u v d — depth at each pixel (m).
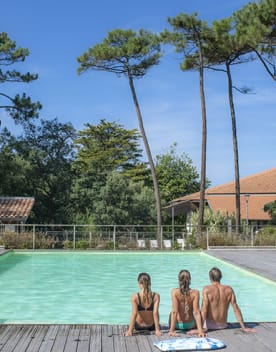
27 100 37.03
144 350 7.32
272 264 20.69
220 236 30.39
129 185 46.00
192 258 26.53
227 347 7.46
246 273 19.23
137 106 34.75
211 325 8.56
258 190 43.47
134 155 67.25
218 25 32.53
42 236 29.70
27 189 45.53
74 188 45.41
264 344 7.62
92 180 46.00
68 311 12.44
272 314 12.03
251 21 31.06
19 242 28.94
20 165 44.56
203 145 33.22
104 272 20.69
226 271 20.39
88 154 65.50
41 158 46.31
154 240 30.30
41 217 45.44
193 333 8.17
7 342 7.70
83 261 24.94
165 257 27.12
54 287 16.53
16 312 12.32
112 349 7.36
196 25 33.31
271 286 16.33
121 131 67.31
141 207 45.06
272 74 33.75
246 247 29.42
